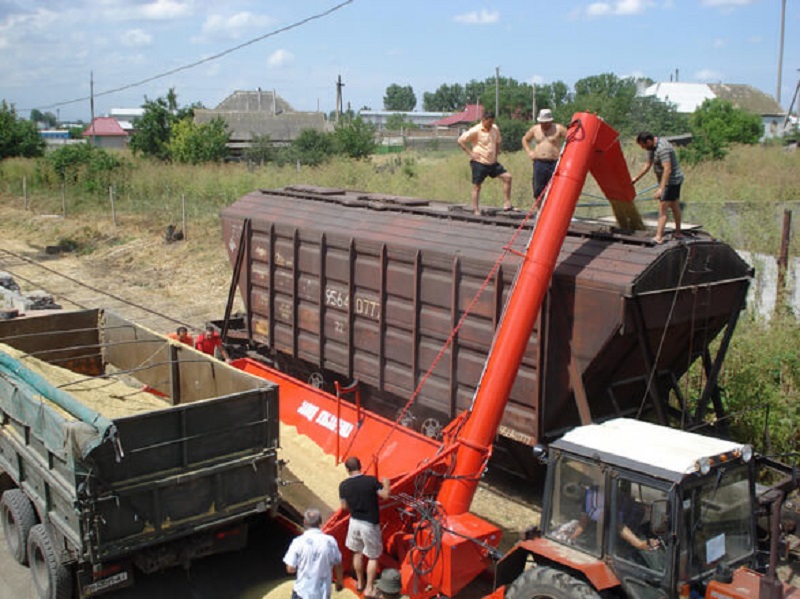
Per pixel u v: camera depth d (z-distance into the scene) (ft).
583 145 27.50
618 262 27.66
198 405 23.17
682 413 31.32
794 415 32.42
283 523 26.68
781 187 72.02
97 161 121.29
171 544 23.71
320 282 38.86
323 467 30.83
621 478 19.48
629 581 19.54
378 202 40.34
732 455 19.62
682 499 18.56
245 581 25.72
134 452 22.13
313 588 21.83
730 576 19.16
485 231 32.76
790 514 23.63
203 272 74.33
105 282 73.51
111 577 22.99
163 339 33.09
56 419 22.36
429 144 218.18
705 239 29.27
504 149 159.33
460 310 31.94
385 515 25.20
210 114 198.59
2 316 37.19
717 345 36.55
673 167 28.22
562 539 21.01
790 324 36.81
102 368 37.88
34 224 102.42
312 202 42.70
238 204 46.26
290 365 43.42
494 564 24.08
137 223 95.04
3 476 30.40
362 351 37.32
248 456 24.48
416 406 35.58
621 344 27.99
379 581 23.48
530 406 29.86
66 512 22.53
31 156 159.43
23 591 25.55
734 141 124.98
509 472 33.40
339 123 148.97
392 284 34.96
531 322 26.23
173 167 121.80
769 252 46.91
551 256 26.68
